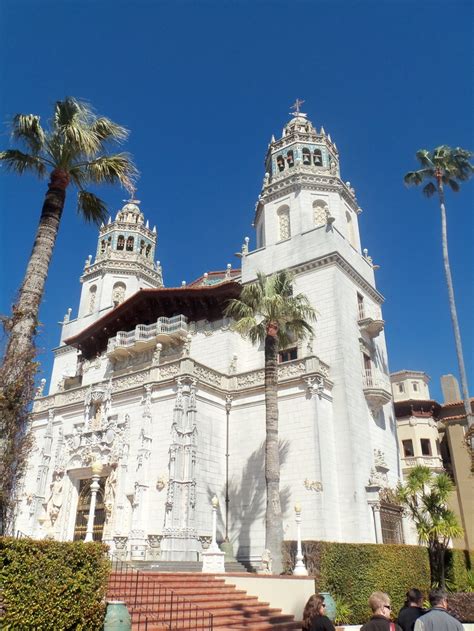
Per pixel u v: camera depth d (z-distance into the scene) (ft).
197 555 72.43
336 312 92.22
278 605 54.03
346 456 81.56
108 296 145.07
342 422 84.07
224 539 80.18
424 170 108.37
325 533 73.82
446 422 125.70
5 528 40.93
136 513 77.36
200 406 84.74
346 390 86.02
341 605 55.83
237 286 100.73
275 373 71.31
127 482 82.48
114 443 87.81
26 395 44.39
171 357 103.91
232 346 98.73
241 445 86.94
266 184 119.44
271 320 74.23
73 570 32.40
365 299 105.70
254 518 80.33
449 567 76.33
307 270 99.81
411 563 67.56
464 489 116.78
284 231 113.09
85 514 88.79
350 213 119.96
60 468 95.04
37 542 31.37
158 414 84.53
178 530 72.79
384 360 107.45
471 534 111.96
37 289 49.16
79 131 54.90
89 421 95.25
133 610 40.73
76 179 60.29
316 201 113.19
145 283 151.74
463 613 63.72
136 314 115.24
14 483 42.57
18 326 46.44
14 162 57.67
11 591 29.43
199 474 79.82
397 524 87.20
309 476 77.61
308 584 53.57
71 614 31.17
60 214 54.49
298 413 82.79
